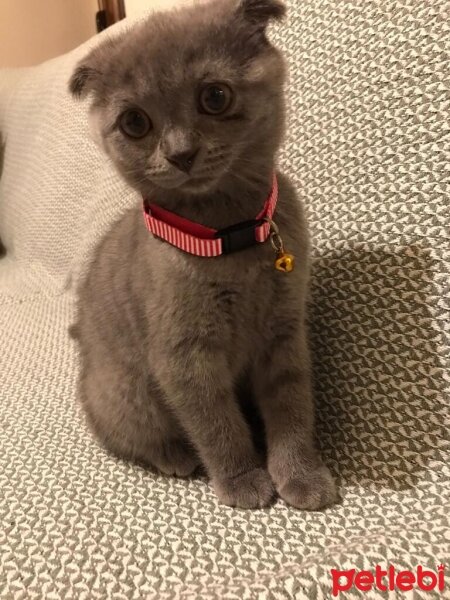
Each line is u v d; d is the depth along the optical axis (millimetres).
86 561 244
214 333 259
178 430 299
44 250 569
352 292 289
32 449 324
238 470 268
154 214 250
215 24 226
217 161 223
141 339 284
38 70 643
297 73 333
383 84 284
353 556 203
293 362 279
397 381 262
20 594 234
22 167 628
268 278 258
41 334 463
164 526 256
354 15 302
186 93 219
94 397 322
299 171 330
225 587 207
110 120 240
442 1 262
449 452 241
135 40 233
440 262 255
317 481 255
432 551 200
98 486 289
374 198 285
